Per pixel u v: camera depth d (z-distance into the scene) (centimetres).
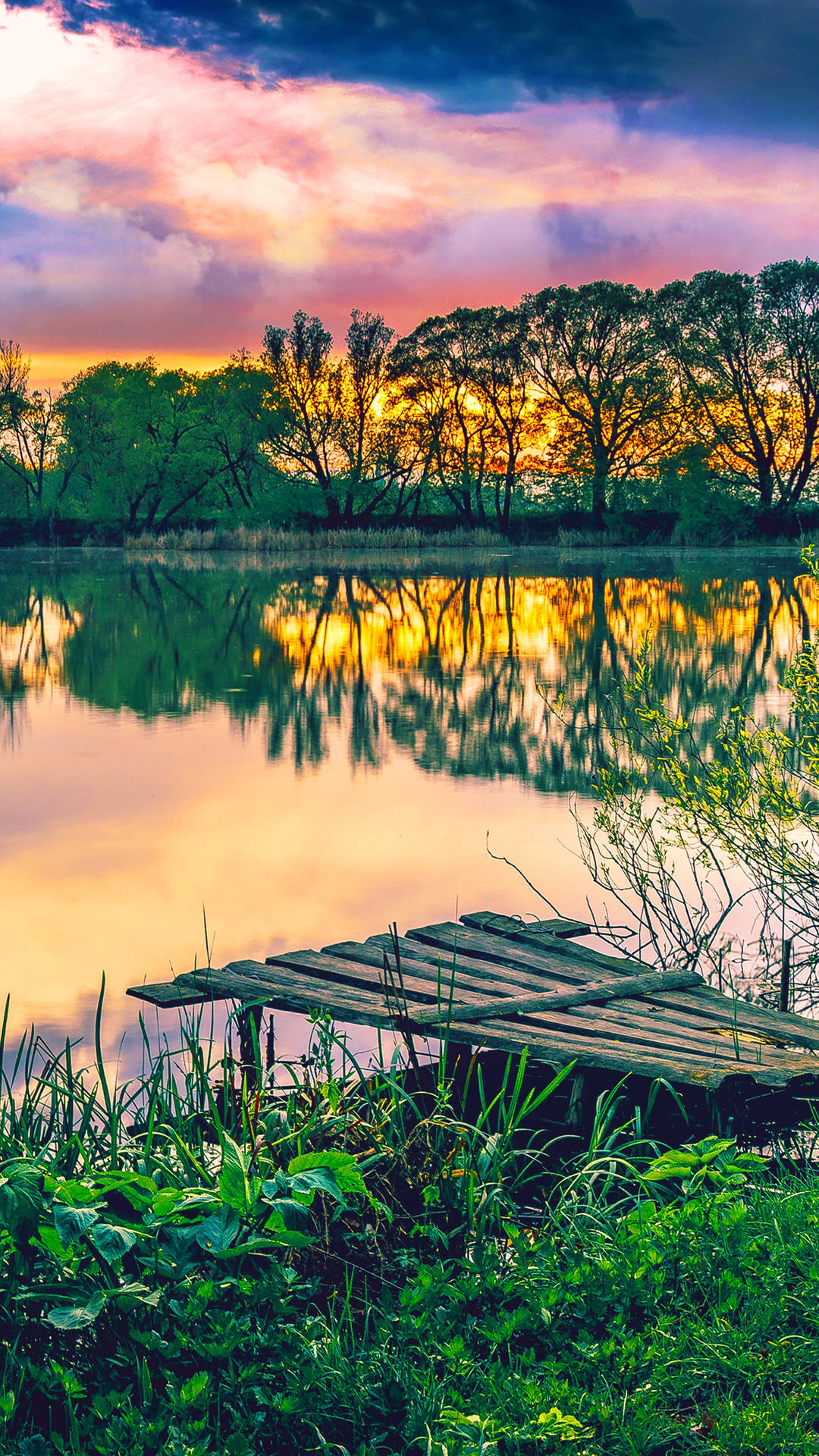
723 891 830
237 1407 308
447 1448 292
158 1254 327
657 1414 304
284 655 2088
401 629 2498
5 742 1338
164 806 1043
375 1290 386
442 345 6328
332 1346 329
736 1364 322
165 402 7200
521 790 1087
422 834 948
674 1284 363
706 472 5541
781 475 5816
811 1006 642
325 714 1507
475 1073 579
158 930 729
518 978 615
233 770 1184
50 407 7294
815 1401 309
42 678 1838
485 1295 358
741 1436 294
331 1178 346
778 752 732
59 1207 318
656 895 813
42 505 7950
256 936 717
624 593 3291
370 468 6656
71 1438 286
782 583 3534
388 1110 470
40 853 896
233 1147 345
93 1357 321
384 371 6475
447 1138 480
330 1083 458
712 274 5472
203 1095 490
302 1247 365
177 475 6938
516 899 791
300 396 6556
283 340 6469
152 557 5516
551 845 915
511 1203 438
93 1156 425
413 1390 313
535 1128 534
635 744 1255
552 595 3262
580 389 6022
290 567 4697
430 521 6769
